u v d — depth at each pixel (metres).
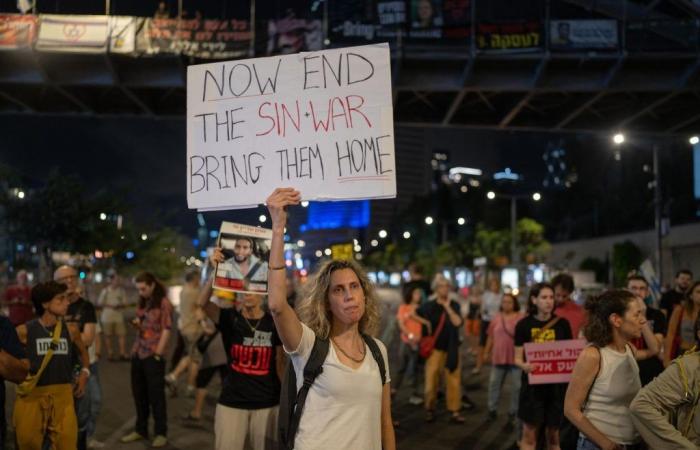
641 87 23.14
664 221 30.09
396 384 11.58
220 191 4.06
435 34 22.66
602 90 23.28
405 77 23.41
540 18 23.64
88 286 32.59
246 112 4.07
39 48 22.09
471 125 27.55
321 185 3.92
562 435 6.87
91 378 7.69
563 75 23.22
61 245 27.02
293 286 11.79
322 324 3.42
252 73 4.08
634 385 4.12
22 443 5.31
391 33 22.56
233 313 5.79
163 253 44.19
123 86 23.64
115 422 9.35
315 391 3.33
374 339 3.59
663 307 8.80
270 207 3.48
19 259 35.66
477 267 53.16
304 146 3.96
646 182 54.84
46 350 5.38
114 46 22.30
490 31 22.52
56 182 26.53
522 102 24.75
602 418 4.09
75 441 5.52
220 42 22.55
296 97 4.00
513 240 44.94
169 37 22.50
